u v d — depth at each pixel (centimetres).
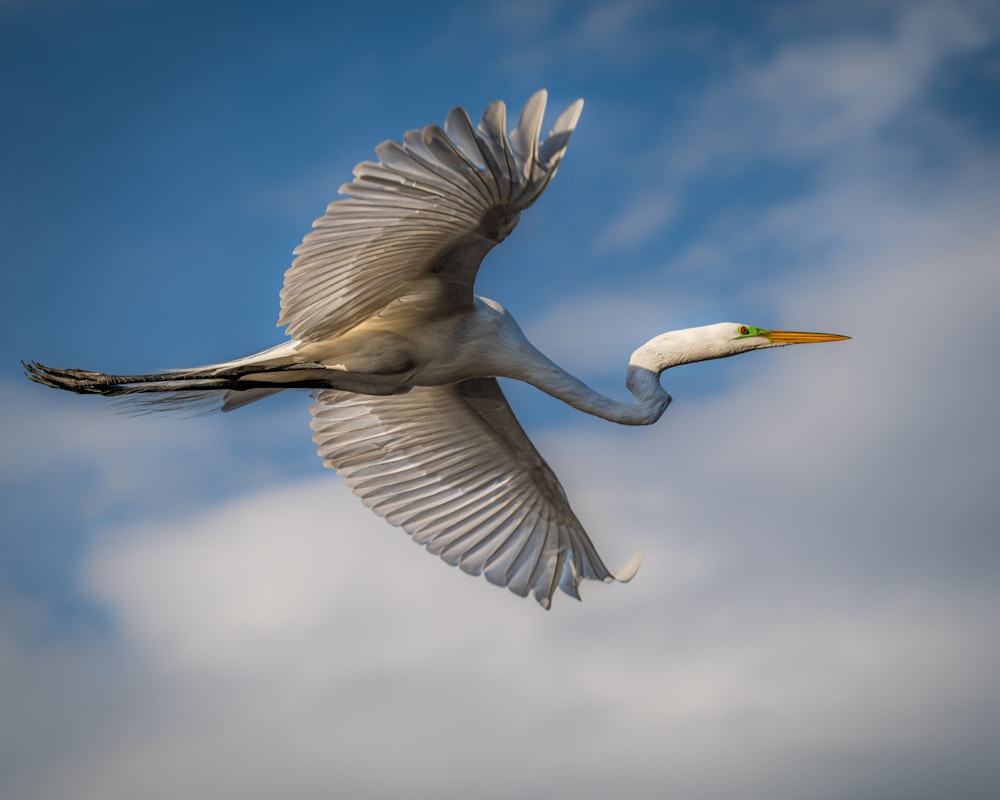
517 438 1319
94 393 1160
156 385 1159
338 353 1170
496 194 990
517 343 1218
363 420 1333
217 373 1162
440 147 936
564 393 1242
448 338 1187
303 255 1034
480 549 1347
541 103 934
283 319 1092
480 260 1094
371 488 1347
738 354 1359
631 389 1312
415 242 1059
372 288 1107
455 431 1331
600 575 1341
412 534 1345
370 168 966
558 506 1339
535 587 1341
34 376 1160
